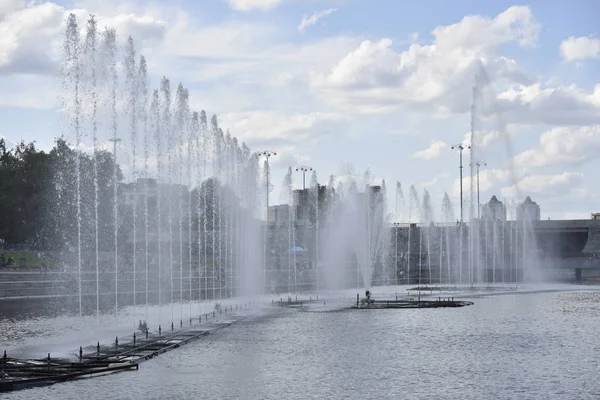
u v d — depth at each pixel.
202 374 75.31
